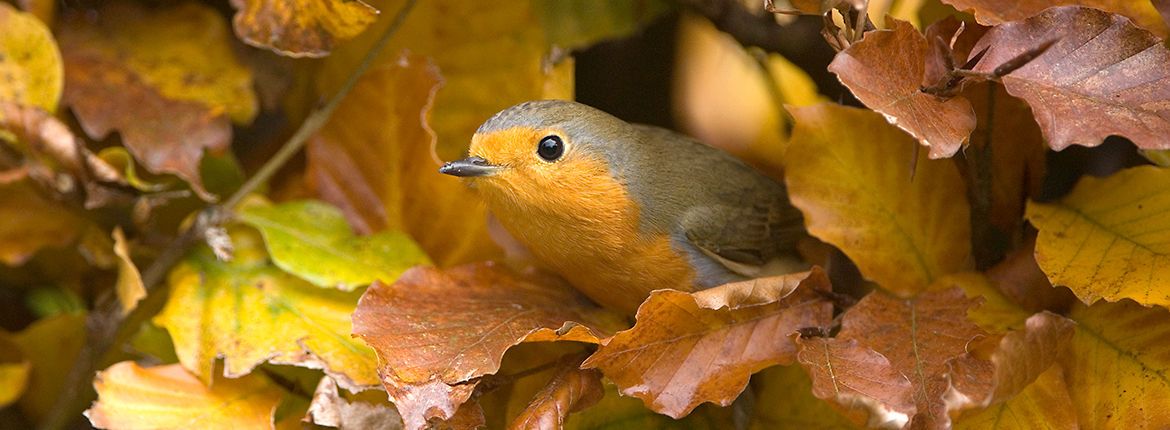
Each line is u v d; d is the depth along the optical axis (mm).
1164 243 2809
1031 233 2838
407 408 2801
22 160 2854
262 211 2859
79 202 2857
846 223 2830
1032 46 2797
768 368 2840
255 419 2830
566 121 2848
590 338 2807
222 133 2867
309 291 2850
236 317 2842
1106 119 2789
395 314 2820
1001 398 2793
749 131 2932
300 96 2887
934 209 2832
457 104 2885
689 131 2939
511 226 2854
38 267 2887
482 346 2812
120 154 2855
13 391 2865
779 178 2928
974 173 2826
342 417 2818
